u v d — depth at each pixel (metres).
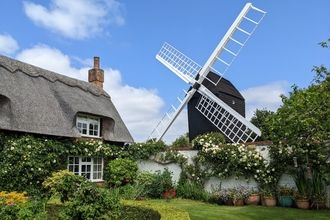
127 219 7.49
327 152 9.73
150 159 15.62
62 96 14.83
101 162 15.91
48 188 11.22
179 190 13.26
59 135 12.66
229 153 12.40
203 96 19.03
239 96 21.47
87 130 15.52
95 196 5.35
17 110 11.62
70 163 14.17
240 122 16.53
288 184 11.05
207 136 14.19
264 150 11.93
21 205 7.42
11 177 10.51
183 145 19.44
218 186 12.89
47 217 8.26
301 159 10.27
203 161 13.17
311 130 7.18
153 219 6.77
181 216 5.88
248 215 8.64
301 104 6.82
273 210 9.53
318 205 9.72
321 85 7.67
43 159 11.74
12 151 10.66
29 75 14.35
